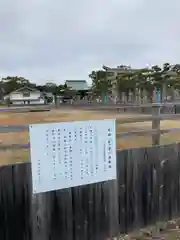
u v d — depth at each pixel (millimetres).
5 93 52625
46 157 2674
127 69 40969
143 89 28984
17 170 2635
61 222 2855
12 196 2621
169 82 26234
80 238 2984
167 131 3742
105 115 4719
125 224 3301
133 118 3531
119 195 3223
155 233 3361
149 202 3480
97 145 2955
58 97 38344
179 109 7551
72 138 2787
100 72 39156
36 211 2723
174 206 3705
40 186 2680
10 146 2699
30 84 56000
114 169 3113
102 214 3115
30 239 2711
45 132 2652
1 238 2582
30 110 2984
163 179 3594
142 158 3402
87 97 44094
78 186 2900
